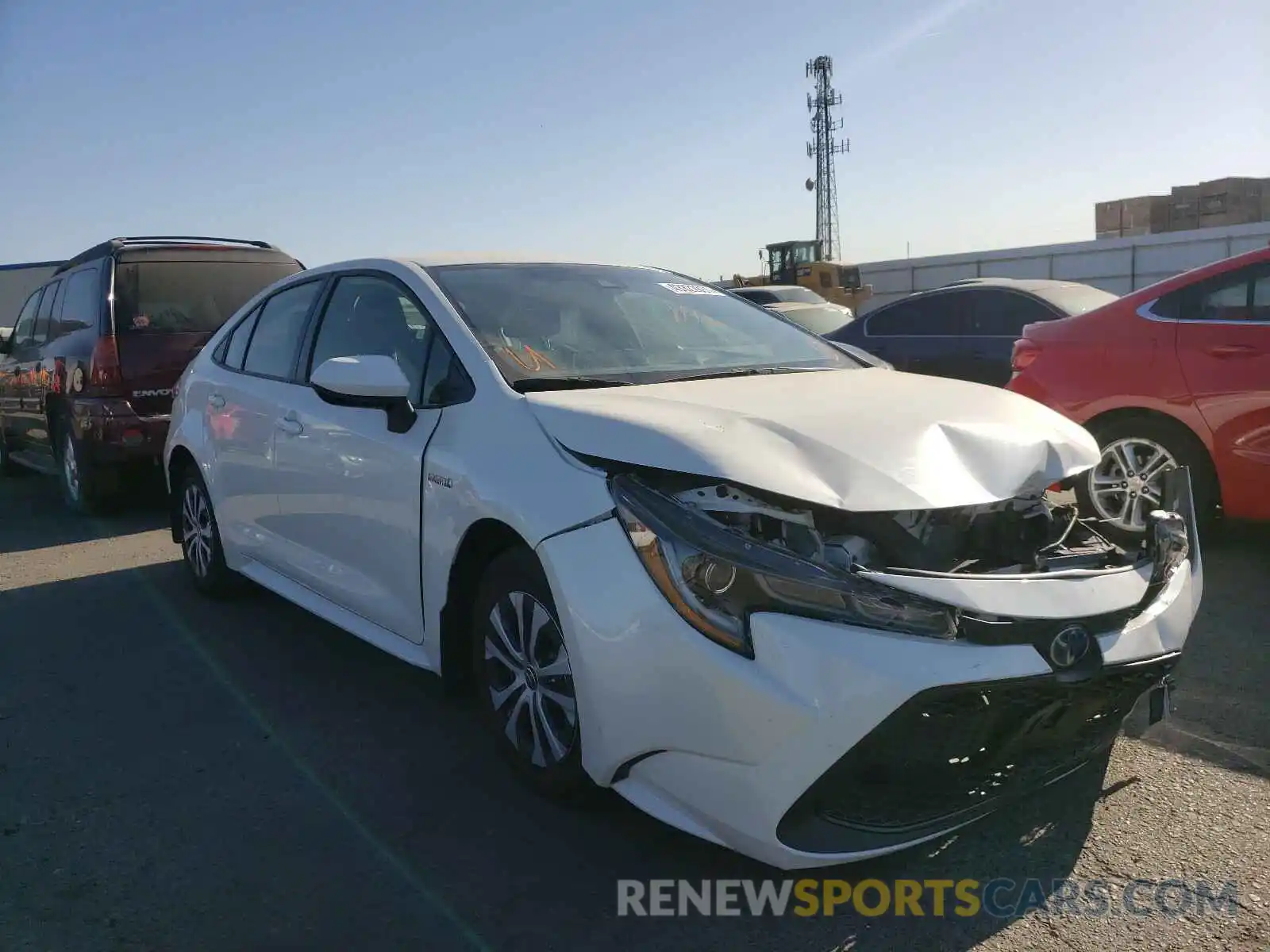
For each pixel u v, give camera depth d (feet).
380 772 11.16
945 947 8.13
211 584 17.25
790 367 12.72
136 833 10.02
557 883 9.06
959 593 7.93
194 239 26.99
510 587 10.12
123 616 16.87
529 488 9.46
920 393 10.89
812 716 7.64
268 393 14.69
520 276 13.26
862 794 7.98
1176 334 17.56
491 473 9.96
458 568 10.65
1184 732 11.43
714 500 8.43
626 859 9.41
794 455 8.70
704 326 13.55
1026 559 9.30
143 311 24.39
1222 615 15.05
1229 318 17.17
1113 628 8.52
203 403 16.74
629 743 8.54
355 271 13.97
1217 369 17.04
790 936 8.32
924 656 7.67
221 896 8.96
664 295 14.11
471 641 11.14
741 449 8.66
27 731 12.42
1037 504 9.96
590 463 9.20
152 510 26.40
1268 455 16.61
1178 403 17.43
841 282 94.68
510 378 10.83
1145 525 9.72
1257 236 99.25
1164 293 17.98
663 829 9.88
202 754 11.68
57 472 27.55
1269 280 16.79
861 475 8.50
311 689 13.53
